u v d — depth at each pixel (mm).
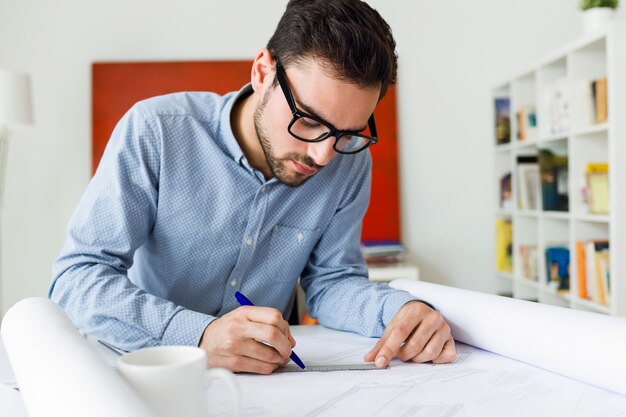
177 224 1038
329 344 935
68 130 2924
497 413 605
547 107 2508
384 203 2955
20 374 579
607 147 2242
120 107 2895
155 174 1003
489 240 3033
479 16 2994
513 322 799
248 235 1059
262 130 920
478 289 3037
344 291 1071
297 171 905
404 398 654
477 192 3025
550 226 2543
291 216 1105
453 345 833
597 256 2172
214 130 1045
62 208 2926
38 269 2920
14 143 2896
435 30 2990
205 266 1075
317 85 810
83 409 422
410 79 2992
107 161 1004
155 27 2928
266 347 757
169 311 838
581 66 2240
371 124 938
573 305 2346
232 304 1106
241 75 2930
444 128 3006
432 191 3016
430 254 3025
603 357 665
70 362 518
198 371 495
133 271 1150
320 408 622
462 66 3000
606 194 2123
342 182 1136
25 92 2561
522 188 2723
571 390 682
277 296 1145
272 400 649
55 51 2904
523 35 3006
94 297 866
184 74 2918
